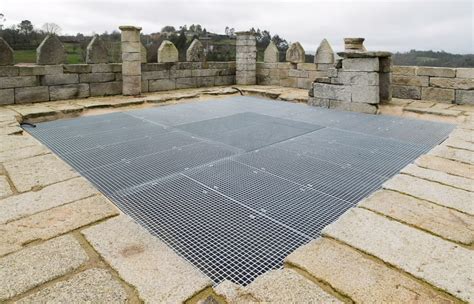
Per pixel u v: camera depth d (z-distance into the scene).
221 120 6.25
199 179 3.49
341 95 7.35
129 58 8.77
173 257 2.11
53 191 3.00
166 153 4.31
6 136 4.73
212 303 1.74
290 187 3.31
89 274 1.94
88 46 8.46
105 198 2.90
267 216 2.75
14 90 7.43
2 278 1.89
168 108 7.43
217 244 2.36
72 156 4.18
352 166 3.89
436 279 1.87
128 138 5.00
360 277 1.90
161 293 1.79
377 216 2.55
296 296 1.77
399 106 7.38
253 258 2.21
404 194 2.93
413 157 4.21
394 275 1.91
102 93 8.85
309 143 4.79
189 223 2.63
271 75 11.48
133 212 2.79
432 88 7.96
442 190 3.00
